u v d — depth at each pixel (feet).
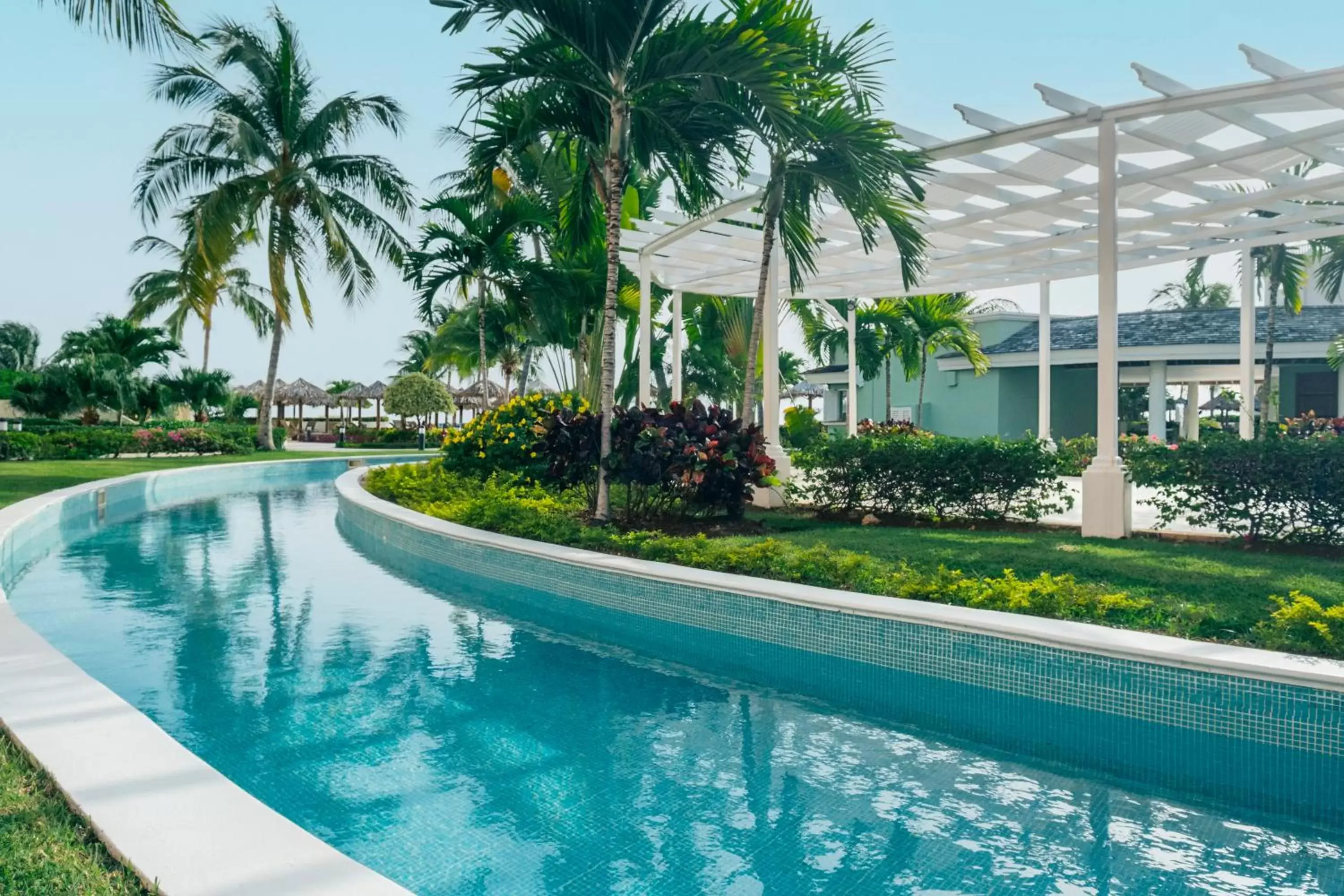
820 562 19.53
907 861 9.27
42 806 8.07
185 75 68.90
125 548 32.30
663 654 18.44
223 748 12.47
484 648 18.49
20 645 13.35
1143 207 35.96
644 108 27.48
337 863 6.95
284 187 71.51
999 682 14.47
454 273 60.95
